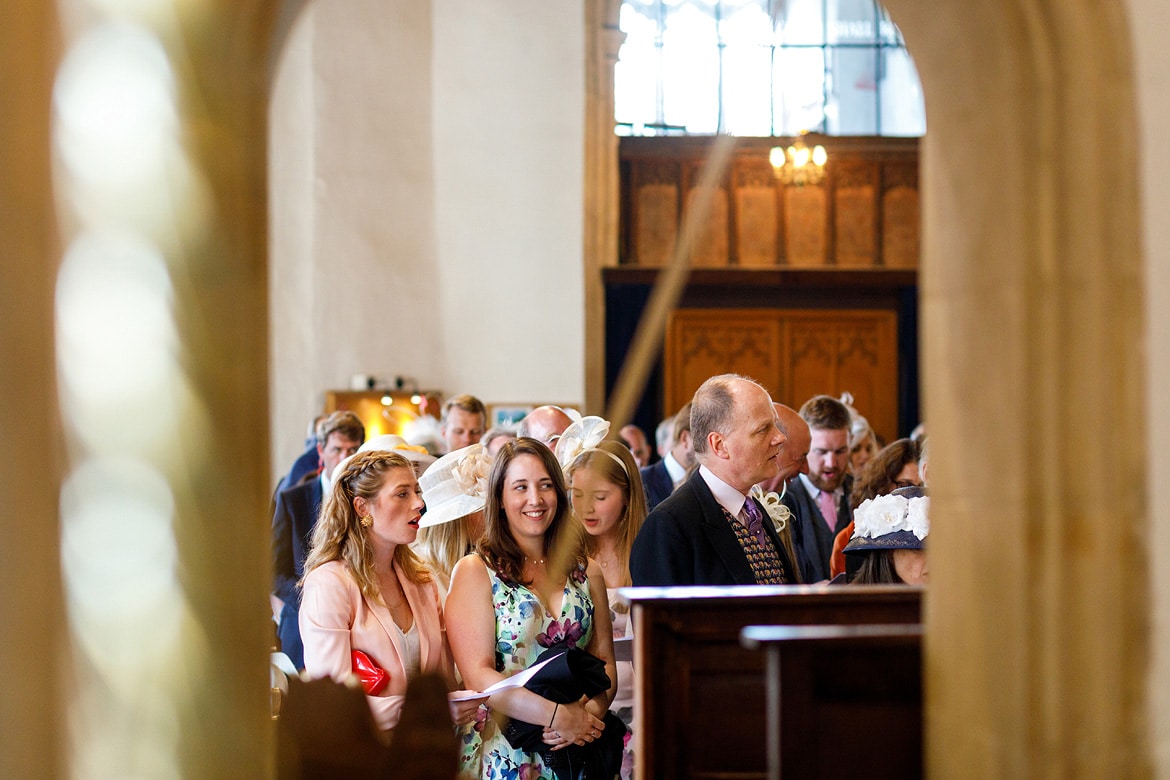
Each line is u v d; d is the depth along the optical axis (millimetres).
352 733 1930
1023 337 1965
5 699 1595
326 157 9875
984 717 2002
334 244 9875
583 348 10258
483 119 10219
